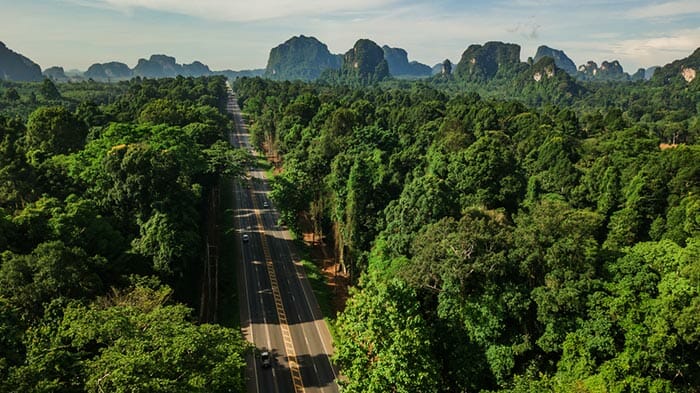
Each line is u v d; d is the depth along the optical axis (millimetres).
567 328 37719
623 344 36250
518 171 77750
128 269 49656
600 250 43062
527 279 41969
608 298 36656
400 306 38719
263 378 49969
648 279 37125
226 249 80812
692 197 58000
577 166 83062
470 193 67562
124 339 29000
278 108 171125
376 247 61344
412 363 35562
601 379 32906
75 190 60875
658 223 58781
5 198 54031
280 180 84688
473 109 136625
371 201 68938
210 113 150875
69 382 27281
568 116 138500
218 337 33062
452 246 42812
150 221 55000
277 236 88750
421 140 106562
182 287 57812
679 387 33812
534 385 32781
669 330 33750
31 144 88938
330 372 51500
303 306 65188
